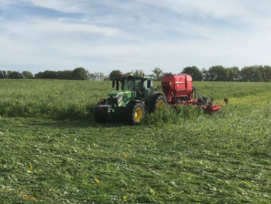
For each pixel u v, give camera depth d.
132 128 10.36
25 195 4.33
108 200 4.27
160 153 7.08
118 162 6.21
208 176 5.48
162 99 12.65
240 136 8.56
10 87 33.28
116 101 11.50
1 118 12.29
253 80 104.06
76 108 12.93
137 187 4.85
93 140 8.37
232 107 15.53
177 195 4.55
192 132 9.23
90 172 5.50
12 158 6.11
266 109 15.79
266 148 7.40
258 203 4.37
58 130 9.82
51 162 6.04
